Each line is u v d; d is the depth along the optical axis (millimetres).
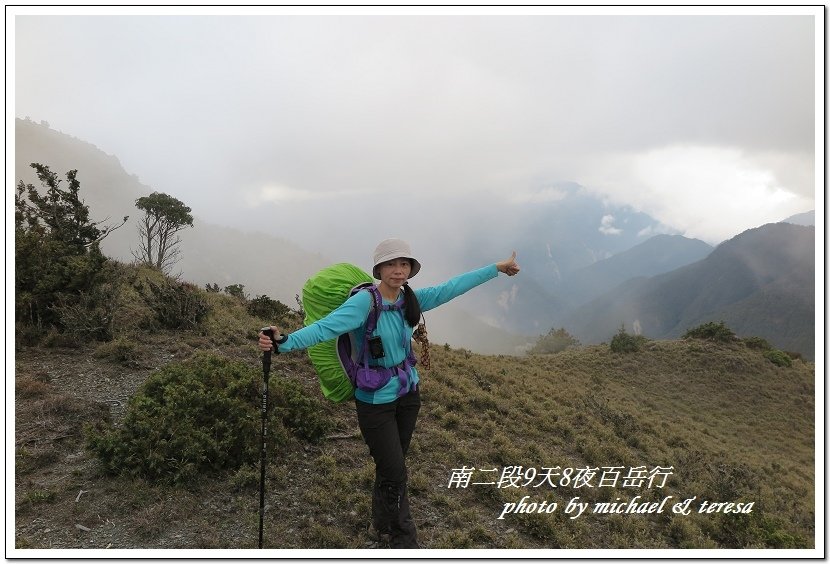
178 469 5027
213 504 4867
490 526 5637
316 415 6895
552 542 5637
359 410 3891
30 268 9344
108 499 4652
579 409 15141
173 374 6598
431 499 5910
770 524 7789
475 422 9523
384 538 4625
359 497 5340
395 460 3967
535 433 10094
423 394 10617
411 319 3955
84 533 4203
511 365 25453
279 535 4566
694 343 45625
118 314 10695
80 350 8625
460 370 14828
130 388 7422
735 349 44719
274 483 5414
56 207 13211
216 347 10406
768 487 14484
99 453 5043
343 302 4043
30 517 4312
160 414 5520
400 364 3906
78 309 9055
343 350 3912
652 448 12578
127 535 4246
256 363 9820
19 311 8945
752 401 35719
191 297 11852
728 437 26547
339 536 4559
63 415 6160
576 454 9875
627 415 17109
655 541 6309
